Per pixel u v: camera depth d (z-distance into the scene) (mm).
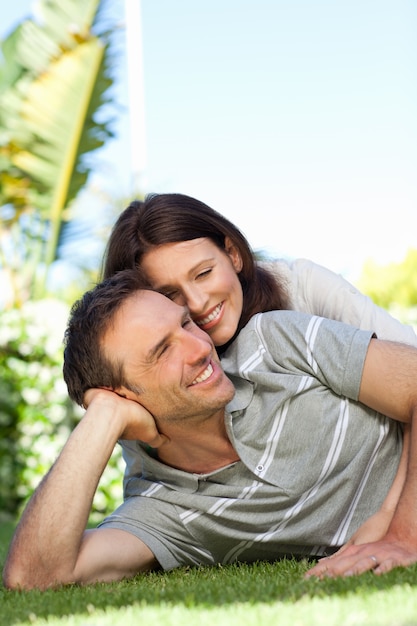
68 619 1778
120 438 2502
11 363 5926
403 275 12594
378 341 2459
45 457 5910
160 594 1944
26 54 7906
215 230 3016
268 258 3566
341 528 2475
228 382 2395
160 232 2916
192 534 2516
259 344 2574
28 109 7945
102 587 2217
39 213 8711
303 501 2432
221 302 2953
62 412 5949
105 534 2449
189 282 2900
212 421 2428
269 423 2449
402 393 2359
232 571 2354
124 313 2412
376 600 1664
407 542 2176
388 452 2502
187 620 1642
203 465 2539
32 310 6051
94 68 7902
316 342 2484
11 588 2279
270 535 2445
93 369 2451
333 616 1571
